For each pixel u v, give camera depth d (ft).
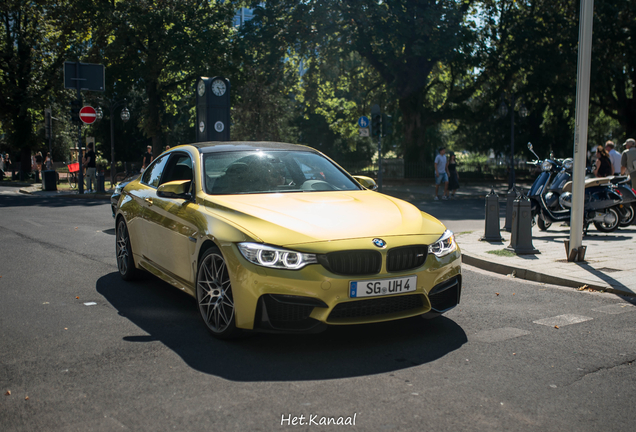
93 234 33.68
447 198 70.95
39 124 131.75
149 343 13.64
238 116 137.28
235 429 9.15
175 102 130.21
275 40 92.43
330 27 87.45
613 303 18.03
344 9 84.17
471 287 20.48
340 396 10.50
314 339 13.96
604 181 33.76
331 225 13.30
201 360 12.42
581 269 22.45
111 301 17.88
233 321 13.24
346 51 92.48
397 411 9.86
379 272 12.85
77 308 16.99
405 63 97.35
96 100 120.26
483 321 15.76
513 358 12.69
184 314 16.35
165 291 19.35
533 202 35.35
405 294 13.14
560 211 34.83
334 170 18.38
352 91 117.19
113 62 97.96
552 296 18.99
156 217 17.69
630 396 10.60
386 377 11.48
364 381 11.25
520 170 119.96
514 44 101.14
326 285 12.42
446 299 14.43
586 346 13.58
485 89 109.70
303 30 88.79
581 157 23.85
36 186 88.07
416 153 104.63
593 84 103.40
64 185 95.35
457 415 9.72
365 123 73.36
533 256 25.59
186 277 15.69
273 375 11.55
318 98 115.03
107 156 164.55
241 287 12.83
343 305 12.62
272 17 92.68
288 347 13.34
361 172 104.99
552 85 103.04
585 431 9.20
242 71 103.14
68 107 124.57
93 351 13.04
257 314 12.73
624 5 97.35
